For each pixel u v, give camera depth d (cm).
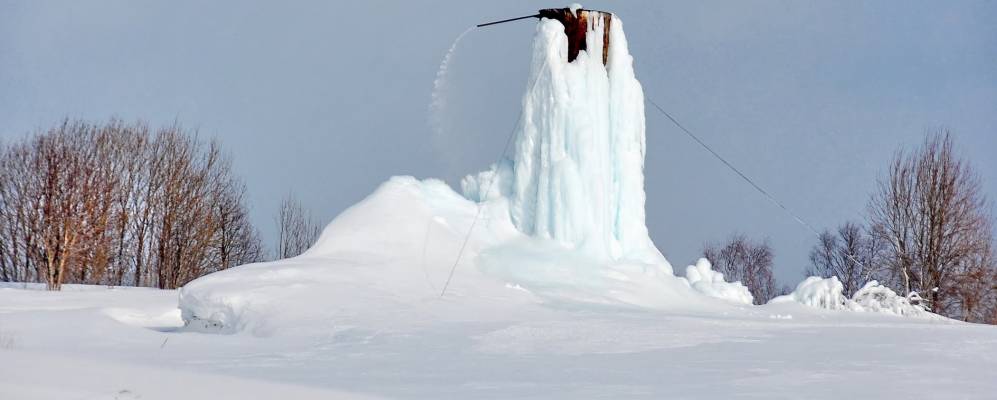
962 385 1820
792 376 1948
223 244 8044
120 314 3809
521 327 2775
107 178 7038
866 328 2962
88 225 6600
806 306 4200
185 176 7788
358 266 3516
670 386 1825
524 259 3812
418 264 3666
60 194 6456
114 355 2327
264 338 2739
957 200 6619
